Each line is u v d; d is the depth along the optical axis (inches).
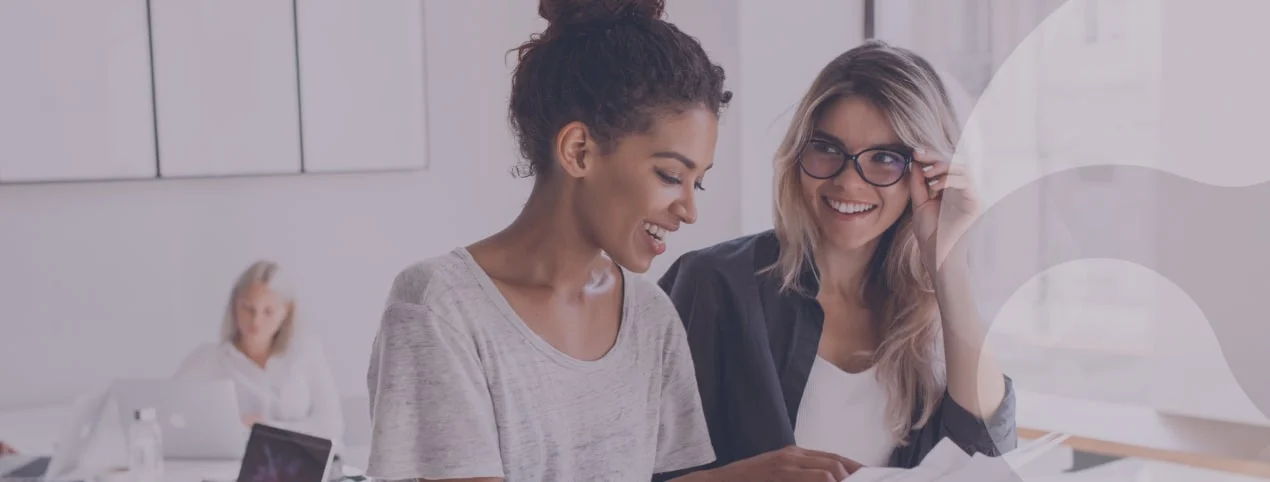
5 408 83.5
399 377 33.8
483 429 33.6
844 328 59.9
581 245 36.9
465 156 100.2
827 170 58.3
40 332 84.7
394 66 96.0
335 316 96.1
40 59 81.7
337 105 93.8
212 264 90.9
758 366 58.6
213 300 91.0
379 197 97.4
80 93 83.5
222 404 74.6
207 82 88.6
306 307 94.3
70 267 85.6
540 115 36.6
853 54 59.0
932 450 52.6
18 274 83.6
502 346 35.2
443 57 98.3
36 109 81.8
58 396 85.6
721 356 60.1
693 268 60.9
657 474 50.0
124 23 84.9
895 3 80.8
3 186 82.6
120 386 74.5
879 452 58.7
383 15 95.1
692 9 87.0
